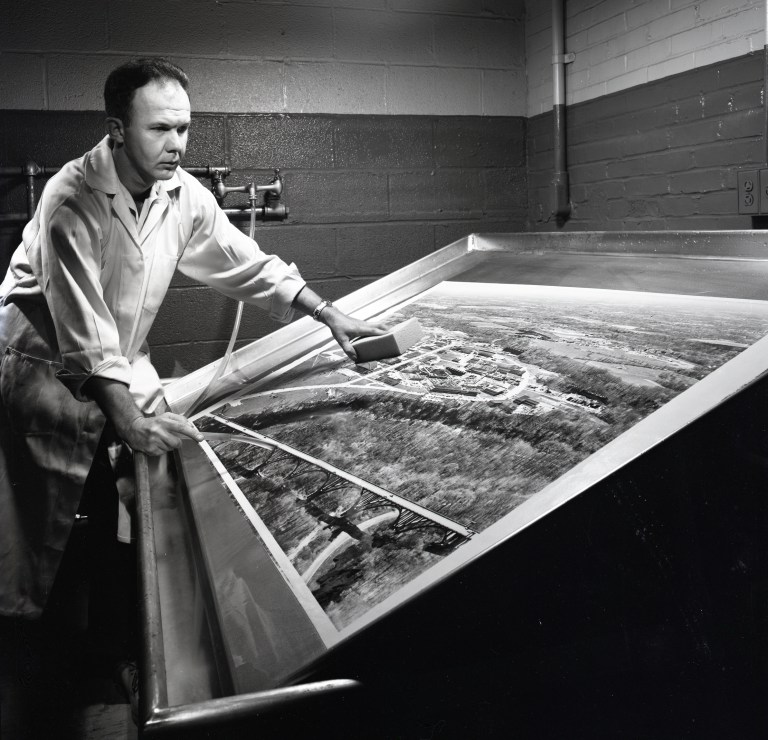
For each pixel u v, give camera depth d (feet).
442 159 9.40
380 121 9.09
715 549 2.82
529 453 2.89
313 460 3.50
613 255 5.75
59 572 6.50
